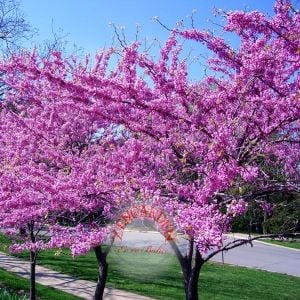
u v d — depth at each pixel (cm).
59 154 636
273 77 421
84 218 645
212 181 387
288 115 407
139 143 461
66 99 470
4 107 738
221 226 379
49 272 1263
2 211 600
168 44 487
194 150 447
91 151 685
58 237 515
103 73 723
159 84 457
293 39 391
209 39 456
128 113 450
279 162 529
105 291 1045
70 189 527
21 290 987
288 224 590
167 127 458
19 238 737
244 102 439
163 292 1060
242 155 448
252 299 1080
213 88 516
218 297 1079
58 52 544
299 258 2012
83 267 1369
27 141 677
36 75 436
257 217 611
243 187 441
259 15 388
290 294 1170
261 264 1766
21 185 554
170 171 483
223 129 393
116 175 509
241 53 463
